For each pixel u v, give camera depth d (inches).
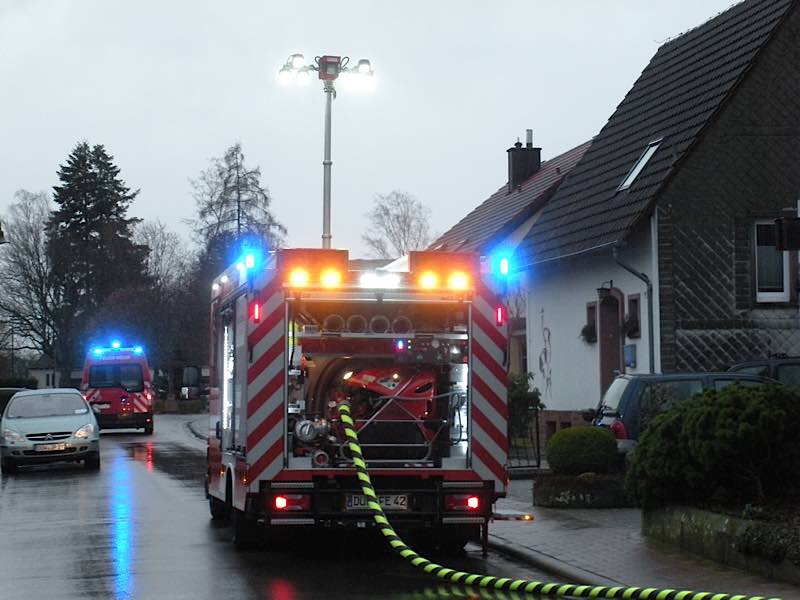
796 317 898.7
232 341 525.0
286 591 406.9
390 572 450.3
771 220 901.8
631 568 428.1
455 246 1555.1
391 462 478.0
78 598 400.8
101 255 3513.8
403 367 498.3
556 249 1027.9
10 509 709.9
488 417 482.3
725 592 375.9
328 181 979.3
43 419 1023.0
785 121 904.3
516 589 395.2
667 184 888.9
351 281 479.5
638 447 499.8
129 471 994.7
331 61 964.6
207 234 2915.8
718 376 655.1
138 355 1704.0
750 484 465.1
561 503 620.7
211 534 570.6
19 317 3513.8
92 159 3604.8
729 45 979.9
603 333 997.8
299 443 473.4
